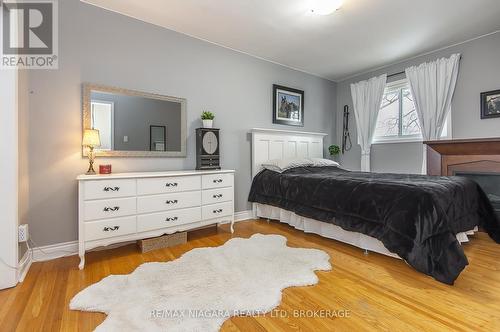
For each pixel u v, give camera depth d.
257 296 1.53
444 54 3.40
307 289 1.65
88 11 2.40
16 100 1.73
